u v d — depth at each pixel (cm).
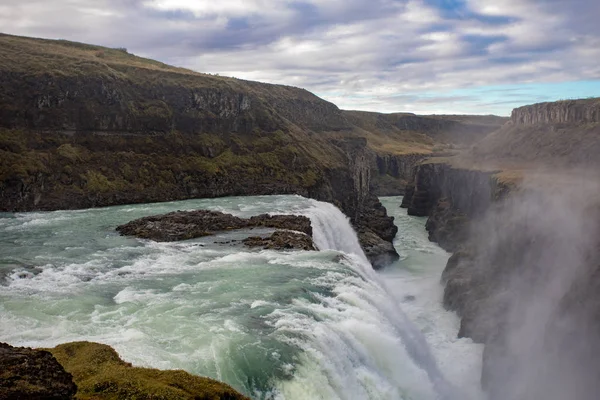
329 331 2636
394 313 3569
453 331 5059
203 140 11244
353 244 7706
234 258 4197
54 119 9325
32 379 1523
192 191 9931
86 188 8612
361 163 14600
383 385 2575
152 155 10175
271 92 19338
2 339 2398
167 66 15412
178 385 1833
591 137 9388
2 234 5506
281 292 3231
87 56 12088
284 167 11619
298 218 6122
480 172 8794
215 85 12244
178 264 4022
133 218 6812
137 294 3195
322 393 2194
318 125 18675
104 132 9950
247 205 8375
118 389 1728
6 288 3316
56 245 4841
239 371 2181
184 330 2559
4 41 11131
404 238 10112
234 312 2853
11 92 9100
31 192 8000
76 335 2477
